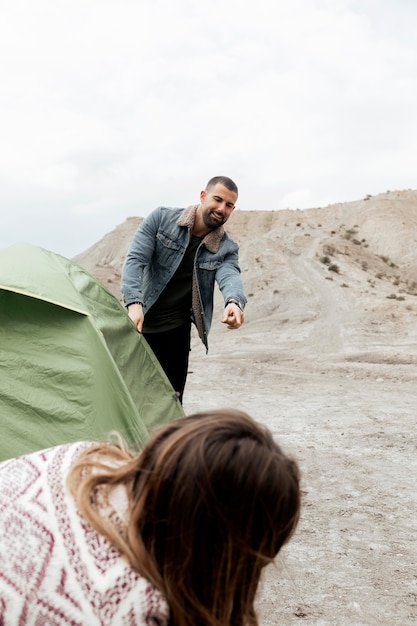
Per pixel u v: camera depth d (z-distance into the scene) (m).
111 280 90.94
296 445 7.90
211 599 1.27
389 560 4.25
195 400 12.98
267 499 1.22
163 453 1.26
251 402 12.25
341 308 54.84
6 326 3.76
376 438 8.16
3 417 3.51
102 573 1.29
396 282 73.94
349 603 3.63
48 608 1.27
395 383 15.34
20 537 1.30
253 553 1.25
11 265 3.95
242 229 152.75
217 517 1.21
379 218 122.12
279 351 37.47
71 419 3.56
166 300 4.83
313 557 4.30
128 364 4.27
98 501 1.34
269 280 72.50
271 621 3.41
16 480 1.38
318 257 84.31
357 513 5.23
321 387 14.72
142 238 4.73
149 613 1.29
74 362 3.69
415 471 6.52
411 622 3.42
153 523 1.27
